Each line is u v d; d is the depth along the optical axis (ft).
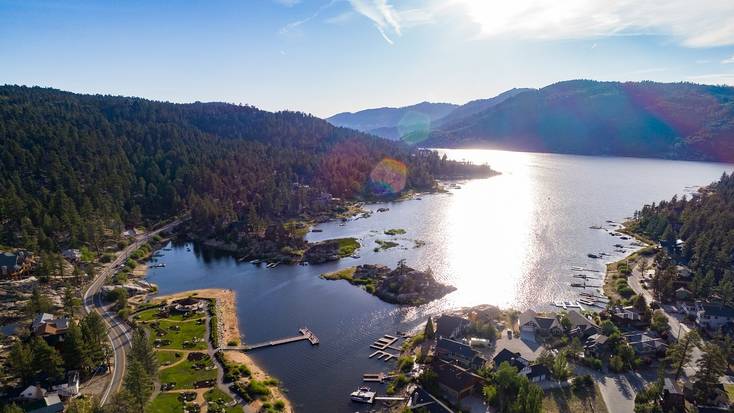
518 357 317.42
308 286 512.22
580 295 466.29
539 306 441.27
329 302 463.01
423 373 306.55
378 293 481.87
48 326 350.84
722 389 279.90
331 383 313.12
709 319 380.37
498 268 552.82
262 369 330.34
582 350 341.21
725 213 622.95
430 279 494.18
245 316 428.15
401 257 606.55
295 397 297.12
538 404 249.34
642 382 304.09
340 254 621.72
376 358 347.36
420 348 354.54
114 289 448.65
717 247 521.65
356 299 470.80
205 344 361.51
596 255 596.29
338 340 377.91
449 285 493.77
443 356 332.80
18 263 469.98
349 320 417.90
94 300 444.96
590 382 300.20
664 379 287.48
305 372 327.67
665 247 599.98
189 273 563.89
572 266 556.92
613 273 524.93
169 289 503.61
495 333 362.53
